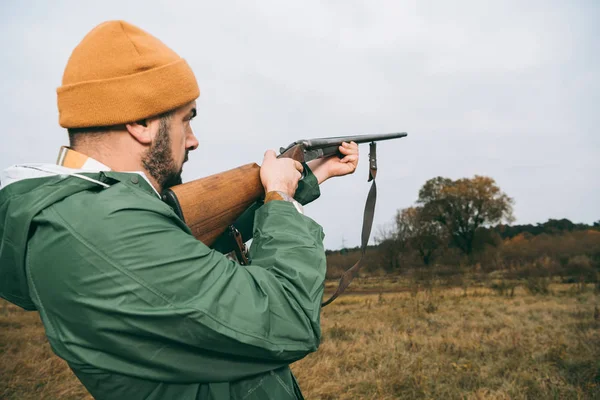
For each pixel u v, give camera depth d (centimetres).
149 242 88
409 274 3938
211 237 138
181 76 110
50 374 626
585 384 520
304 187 176
